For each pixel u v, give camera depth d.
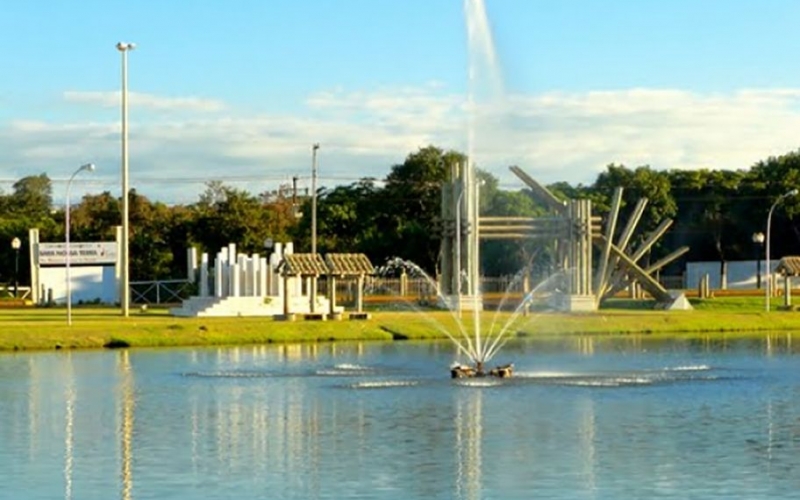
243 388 57.19
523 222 114.25
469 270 112.38
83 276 134.38
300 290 108.81
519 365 68.44
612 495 33.88
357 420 46.97
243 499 33.56
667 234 173.50
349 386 57.94
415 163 163.38
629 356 73.94
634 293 123.69
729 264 156.88
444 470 37.25
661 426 45.12
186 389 56.75
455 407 50.44
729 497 33.56
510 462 38.38
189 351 78.06
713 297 126.88
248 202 159.12
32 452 40.47
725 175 171.50
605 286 116.12
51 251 134.50
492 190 161.25
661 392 55.22
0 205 197.00
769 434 43.38
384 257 153.88
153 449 40.91
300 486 35.09
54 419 47.53
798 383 58.50
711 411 49.06
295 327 88.31
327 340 86.81
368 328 89.38
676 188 172.38
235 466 37.97
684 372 63.72
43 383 59.28
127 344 80.88
